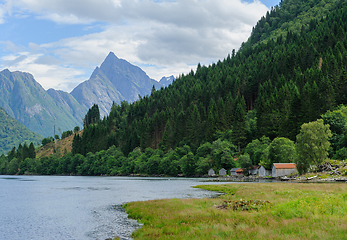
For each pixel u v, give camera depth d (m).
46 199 58.44
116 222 32.62
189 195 60.59
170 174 189.75
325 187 55.38
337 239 17.69
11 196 65.75
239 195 51.75
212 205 38.47
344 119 127.44
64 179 165.12
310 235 18.48
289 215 26.28
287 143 132.00
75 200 55.72
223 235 21.02
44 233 28.22
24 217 37.56
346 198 34.69
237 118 183.12
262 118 176.62
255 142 161.12
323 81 163.75
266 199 41.34
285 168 120.56
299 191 49.50
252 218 26.70
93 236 26.50
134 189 80.62
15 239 26.20
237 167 161.12
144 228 26.89
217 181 118.38
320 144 102.62
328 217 23.95
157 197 57.84
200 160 176.75
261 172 137.00
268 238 18.77
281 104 177.88
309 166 102.94
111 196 62.00
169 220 29.11
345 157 105.38
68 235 27.19
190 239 20.56
